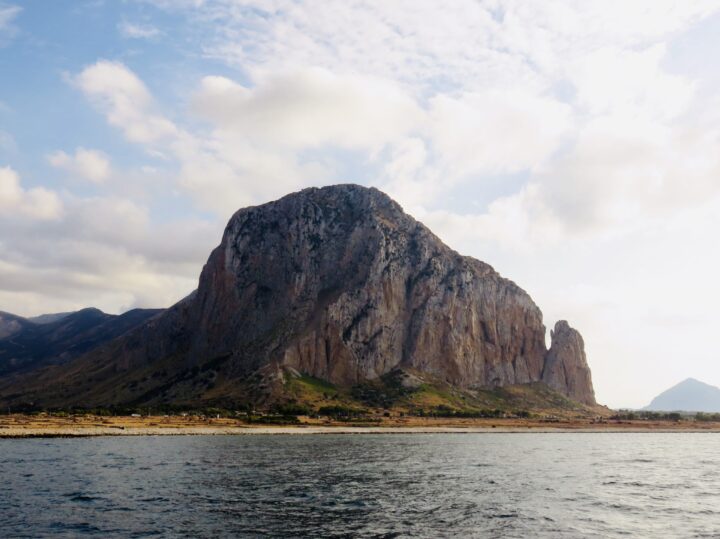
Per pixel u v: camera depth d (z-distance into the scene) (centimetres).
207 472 9581
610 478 9650
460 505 6700
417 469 10431
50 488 7625
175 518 5803
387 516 6022
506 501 7038
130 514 5969
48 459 11206
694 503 7194
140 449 13900
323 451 14125
